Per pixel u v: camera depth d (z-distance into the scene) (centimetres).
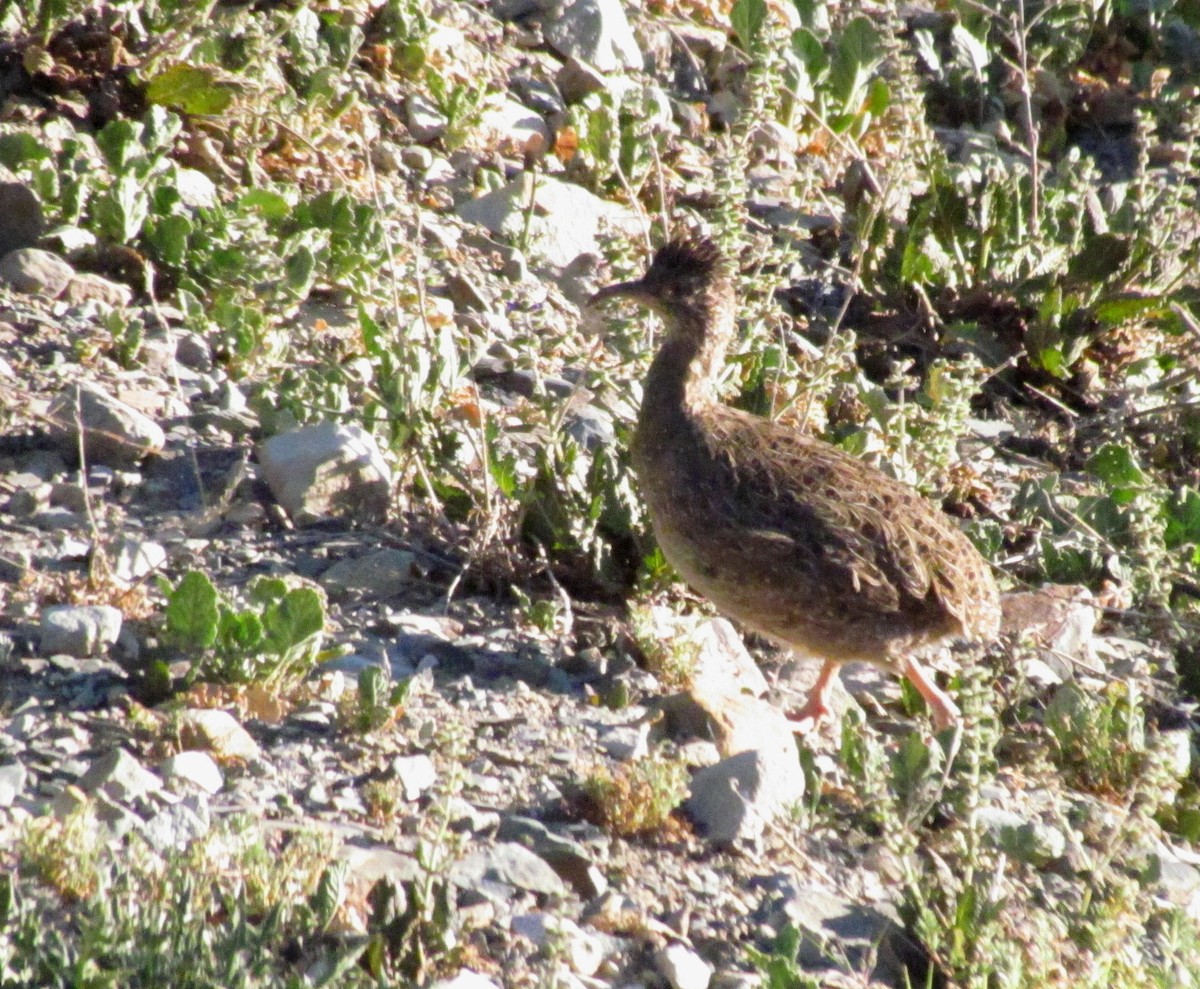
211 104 1769
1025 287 1859
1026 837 1033
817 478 1175
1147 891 1009
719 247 1277
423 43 2019
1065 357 1839
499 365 1561
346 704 1030
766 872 973
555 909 894
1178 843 1142
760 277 1562
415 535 1289
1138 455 1777
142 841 871
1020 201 1952
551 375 1593
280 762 986
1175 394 1866
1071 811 1122
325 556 1241
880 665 1180
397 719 1046
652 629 1182
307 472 1278
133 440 1307
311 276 1560
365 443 1309
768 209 2012
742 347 1501
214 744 977
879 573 1141
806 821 1033
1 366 1374
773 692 1234
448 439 1324
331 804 954
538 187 1866
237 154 1792
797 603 1150
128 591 1124
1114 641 1404
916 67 2444
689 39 2277
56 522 1211
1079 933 945
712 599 1198
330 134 1853
